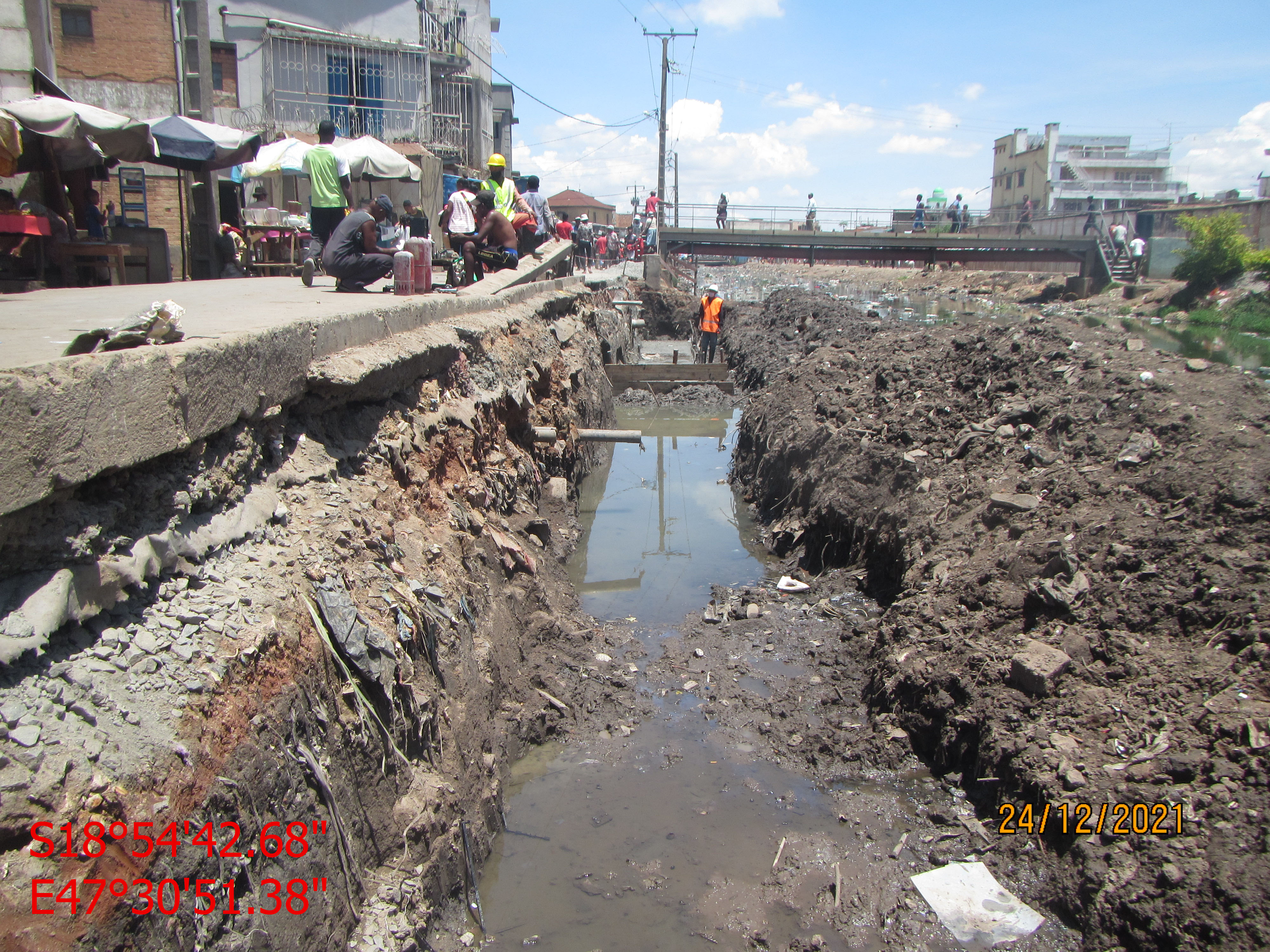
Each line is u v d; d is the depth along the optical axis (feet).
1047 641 16.96
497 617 19.53
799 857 14.98
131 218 54.13
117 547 9.22
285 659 10.47
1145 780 13.25
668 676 21.94
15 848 6.63
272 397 13.20
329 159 34.37
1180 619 15.74
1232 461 18.20
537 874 14.66
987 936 12.83
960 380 29.32
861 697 20.18
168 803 7.69
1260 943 10.37
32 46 38.99
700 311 95.04
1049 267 137.69
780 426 36.60
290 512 13.05
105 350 10.56
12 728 7.16
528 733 18.51
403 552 15.74
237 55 82.23
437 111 96.58
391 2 90.58
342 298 24.89
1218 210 105.19
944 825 15.38
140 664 8.68
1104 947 11.95
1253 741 12.60
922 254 118.93
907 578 22.22
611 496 40.42
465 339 25.29
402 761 12.62
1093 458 21.40
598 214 284.00
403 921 10.82
